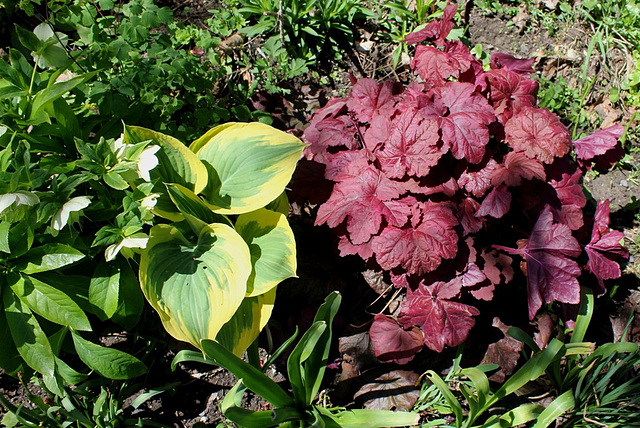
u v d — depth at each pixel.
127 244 2.02
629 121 3.62
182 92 2.98
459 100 2.48
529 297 2.46
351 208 2.40
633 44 3.93
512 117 2.56
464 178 2.45
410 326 2.46
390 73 3.64
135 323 2.32
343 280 2.79
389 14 3.82
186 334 2.10
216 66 3.26
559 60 3.79
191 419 2.50
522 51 3.81
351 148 2.61
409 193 2.48
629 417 2.38
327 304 2.22
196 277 2.19
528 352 2.69
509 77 2.65
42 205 1.97
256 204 2.29
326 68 3.59
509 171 2.41
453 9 2.71
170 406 2.52
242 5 3.63
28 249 2.07
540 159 2.43
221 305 2.12
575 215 2.61
